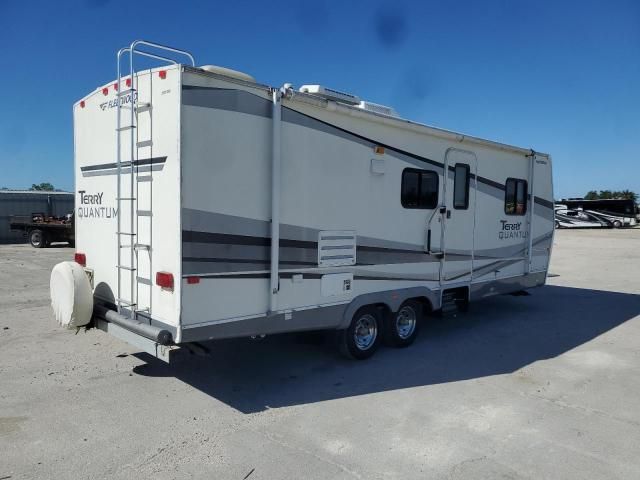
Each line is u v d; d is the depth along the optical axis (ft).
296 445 11.96
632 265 51.62
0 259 51.08
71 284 15.67
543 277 27.99
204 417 13.43
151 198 13.75
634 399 15.20
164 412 13.70
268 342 20.43
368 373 17.16
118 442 11.97
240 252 14.20
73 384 15.61
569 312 28.07
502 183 24.20
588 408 14.46
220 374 16.75
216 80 13.33
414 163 19.36
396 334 19.62
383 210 18.35
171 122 12.94
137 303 14.56
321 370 17.38
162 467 10.89
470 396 15.24
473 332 23.26
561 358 19.31
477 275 23.07
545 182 27.27
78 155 17.51
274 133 14.55
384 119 17.76
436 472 10.85
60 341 20.07
